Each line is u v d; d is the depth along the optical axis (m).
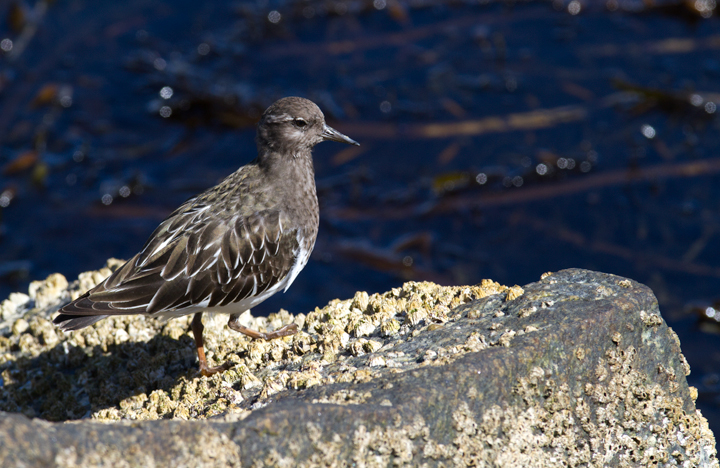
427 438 5.62
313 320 8.15
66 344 8.45
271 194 8.42
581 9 18.75
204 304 7.88
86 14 18.59
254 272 8.14
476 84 16.73
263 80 16.89
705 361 11.79
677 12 18.42
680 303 12.66
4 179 14.89
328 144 15.64
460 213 14.33
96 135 15.75
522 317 6.60
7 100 16.38
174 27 18.38
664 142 15.44
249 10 18.67
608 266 13.27
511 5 18.98
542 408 6.16
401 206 14.45
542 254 13.58
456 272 13.34
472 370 5.92
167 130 15.95
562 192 14.62
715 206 14.16
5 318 9.70
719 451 10.40
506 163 15.07
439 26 18.45
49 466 4.65
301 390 6.26
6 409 7.77
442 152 15.37
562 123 15.83
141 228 14.12
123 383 7.70
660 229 13.85
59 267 13.43
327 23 18.53
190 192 14.69
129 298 7.45
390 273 13.44
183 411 6.63
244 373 6.99
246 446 5.18
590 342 6.37
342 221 14.20
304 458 5.34
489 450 5.88
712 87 16.28
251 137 15.88
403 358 6.44
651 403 6.53
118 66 17.23
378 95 16.55
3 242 13.80
